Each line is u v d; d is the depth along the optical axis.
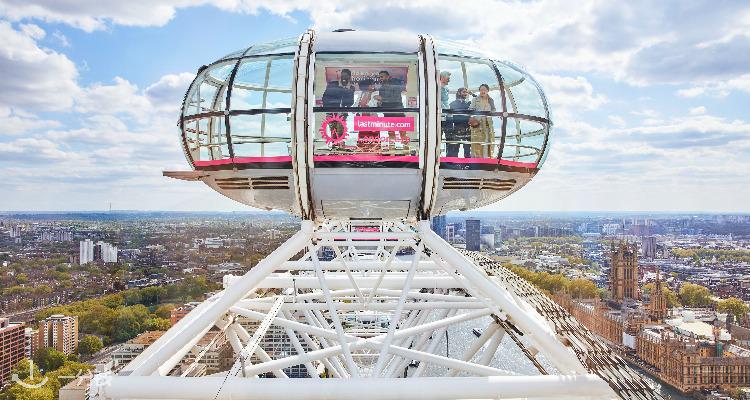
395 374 32.03
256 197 19.75
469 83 18.58
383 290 29.08
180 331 18.11
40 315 177.12
